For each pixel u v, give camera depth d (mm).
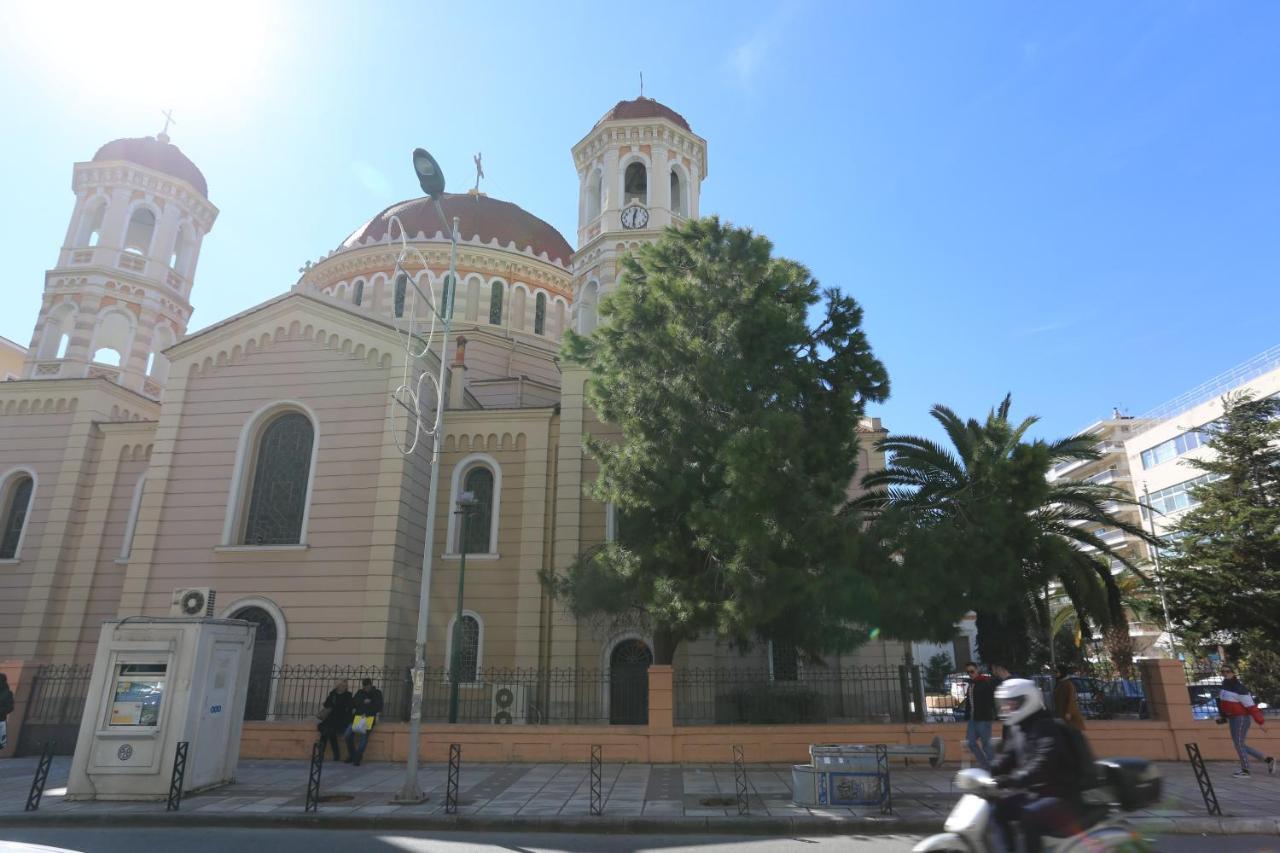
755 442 14359
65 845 9656
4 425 26938
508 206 38094
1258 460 31297
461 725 16453
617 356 17312
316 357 24031
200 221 33531
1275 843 9141
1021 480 15875
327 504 22391
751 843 9609
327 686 20484
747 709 21125
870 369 17328
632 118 29234
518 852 9227
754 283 16641
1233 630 29938
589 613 17734
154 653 12766
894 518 15422
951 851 5836
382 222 35875
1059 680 13148
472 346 31672
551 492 24344
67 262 30266
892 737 15812
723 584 15969
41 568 24797
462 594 20969
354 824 10875
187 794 12359
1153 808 10492
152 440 26328
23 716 18188
